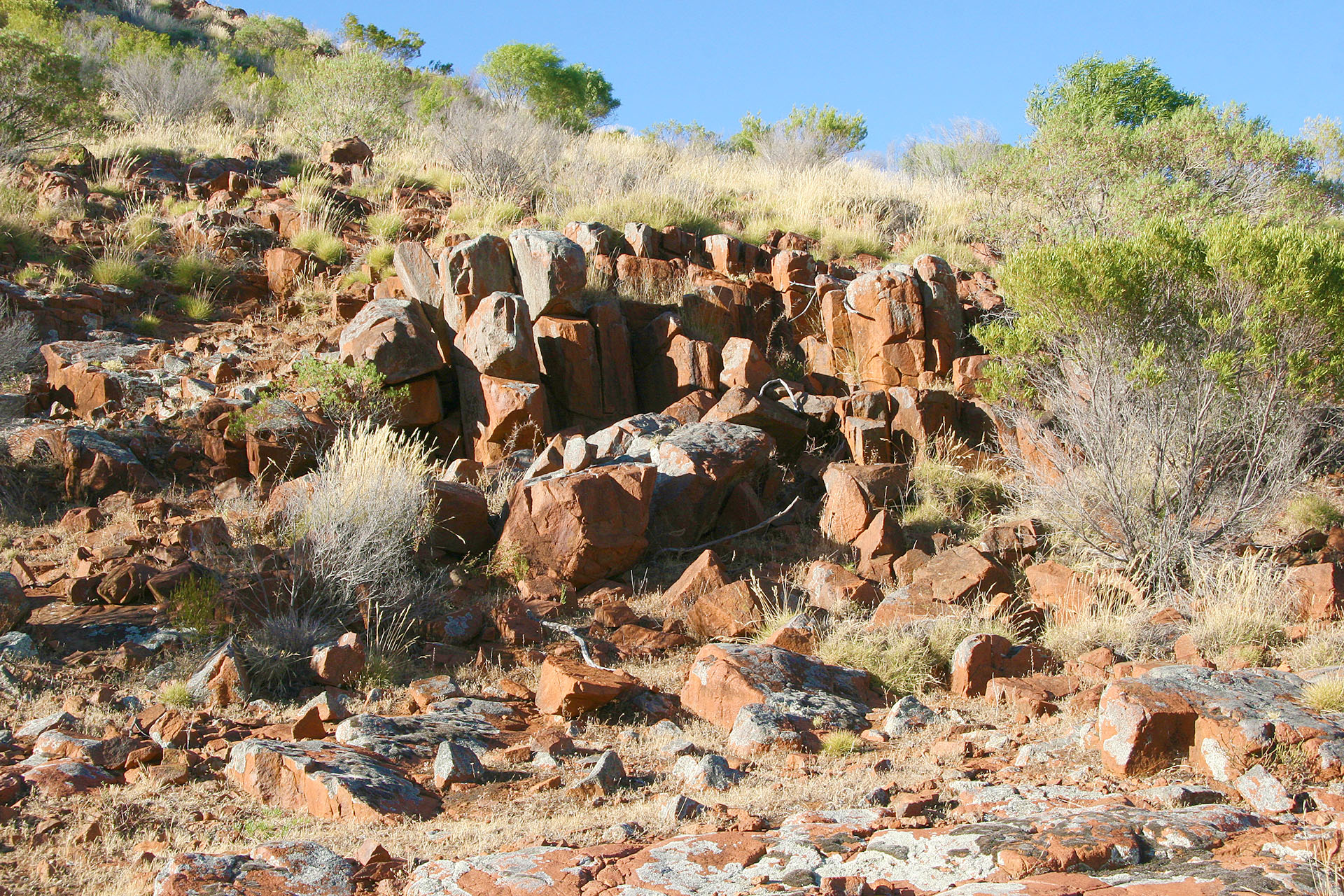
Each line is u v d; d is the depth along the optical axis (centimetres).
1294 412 916
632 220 1612
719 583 877
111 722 590
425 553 891
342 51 3619
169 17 3925
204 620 725
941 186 2077
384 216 1612
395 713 647
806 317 1387
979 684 712
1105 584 880
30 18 2533
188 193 1678
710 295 1342
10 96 1661
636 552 926
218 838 444
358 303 1356
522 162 1836
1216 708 503
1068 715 631
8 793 472
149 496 956
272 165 1867
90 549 847
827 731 611
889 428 1174
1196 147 1702
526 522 900
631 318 1330
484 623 805
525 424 1107
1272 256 906
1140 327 975
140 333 1286
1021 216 1725
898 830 407
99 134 1783
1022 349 1024
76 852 423
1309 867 335
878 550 957
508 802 497
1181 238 974
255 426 1017
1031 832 384
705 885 354
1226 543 913
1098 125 1761
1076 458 1017
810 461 1141
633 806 482
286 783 501
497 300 1129
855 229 1742
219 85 2309
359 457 896
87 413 1083
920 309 1273
